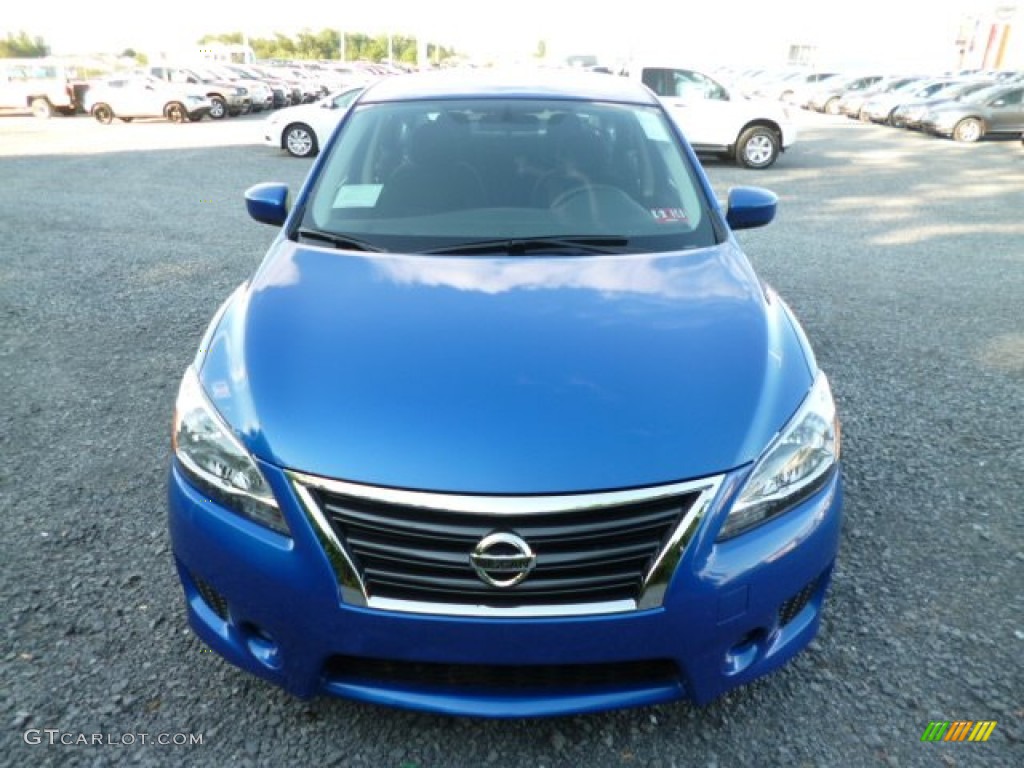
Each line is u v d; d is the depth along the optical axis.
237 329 2.22
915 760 1.95
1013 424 3.74
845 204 10.02
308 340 2.08
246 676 2.19
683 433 1.79
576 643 1.71
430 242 2.64
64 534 2.79
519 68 4.03
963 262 6.99
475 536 1.68
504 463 1.71
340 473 1.73
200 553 1.88
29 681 2.15
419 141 3.06
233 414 1.91
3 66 25.80
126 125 22.02
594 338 2.07
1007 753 1.97
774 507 1.81
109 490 3.09
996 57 42.78
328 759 1.96
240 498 1.82
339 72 39.44
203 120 24.16
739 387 1.93
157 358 4.43
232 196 9.92
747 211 3.07
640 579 1.72
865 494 3.11
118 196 9.79
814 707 2.11
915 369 4.43
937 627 2.39
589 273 2.43
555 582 1.70
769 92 31.89
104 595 2.49
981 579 2.61
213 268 6.34
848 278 6.36
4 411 3.76
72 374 4.20
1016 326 5.21
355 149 3.07
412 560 1.70
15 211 8.68
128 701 2.10
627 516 1.71
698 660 1.78
